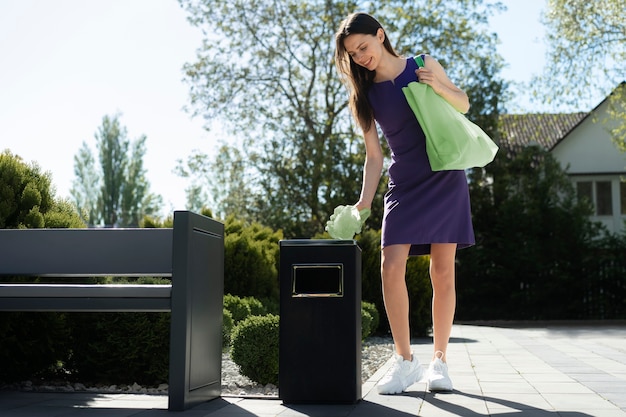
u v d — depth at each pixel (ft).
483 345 22.88
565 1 61.77
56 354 14.49
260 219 68.95
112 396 11.62
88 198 135.44
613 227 83.05
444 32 67.82
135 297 9.70
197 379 10.14
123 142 136.26
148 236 10.96
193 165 71.05
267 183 68.39
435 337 12.14
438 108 11.07
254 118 70.54
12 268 11.19
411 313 30.32
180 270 9.66
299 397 10.27
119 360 14.42
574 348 21.72
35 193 14.79
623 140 65.31
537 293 66.49
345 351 10.26
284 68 70.18
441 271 12.01
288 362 10.32
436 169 11.33
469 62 70.44
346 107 68.49
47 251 11.16
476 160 11.34
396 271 11.59
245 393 13.65
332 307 10.32
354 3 67.51
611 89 62.28
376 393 11.48
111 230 11.07
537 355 19.02
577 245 67.46
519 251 66.80
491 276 67.56
